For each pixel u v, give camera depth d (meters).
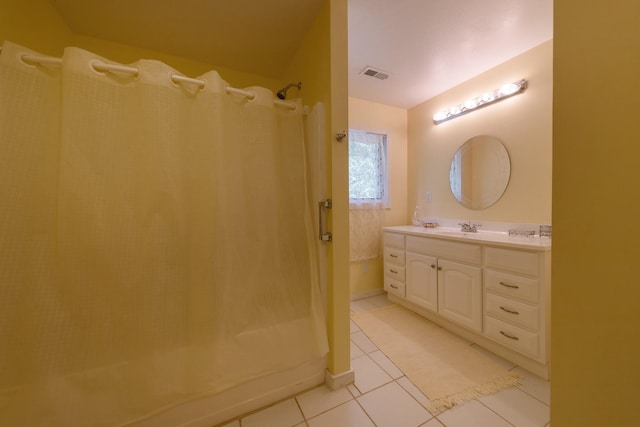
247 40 1.57
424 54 1.90
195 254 1.10
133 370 0.99
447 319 1.96
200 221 1.11
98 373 0.95
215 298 1.13
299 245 1.37
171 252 1.07
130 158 1.03
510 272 1.51
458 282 1.82
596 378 0.52
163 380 1.02
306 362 1.32
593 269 0.52
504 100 2.02
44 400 0.88
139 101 1.03
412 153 2.91
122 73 1.02
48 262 0.93
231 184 1.19
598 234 0.51
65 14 1.30
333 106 1.27
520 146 1.92
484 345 1.71
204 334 1.10
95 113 0.97
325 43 1.29
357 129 2.68
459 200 2.39
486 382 1.37
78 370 0.94
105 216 0.98
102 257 0.97
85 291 0.95
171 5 1.27
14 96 0.89
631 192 0.46
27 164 0.91
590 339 0.52
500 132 2.05
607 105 0.49
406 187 2.97
